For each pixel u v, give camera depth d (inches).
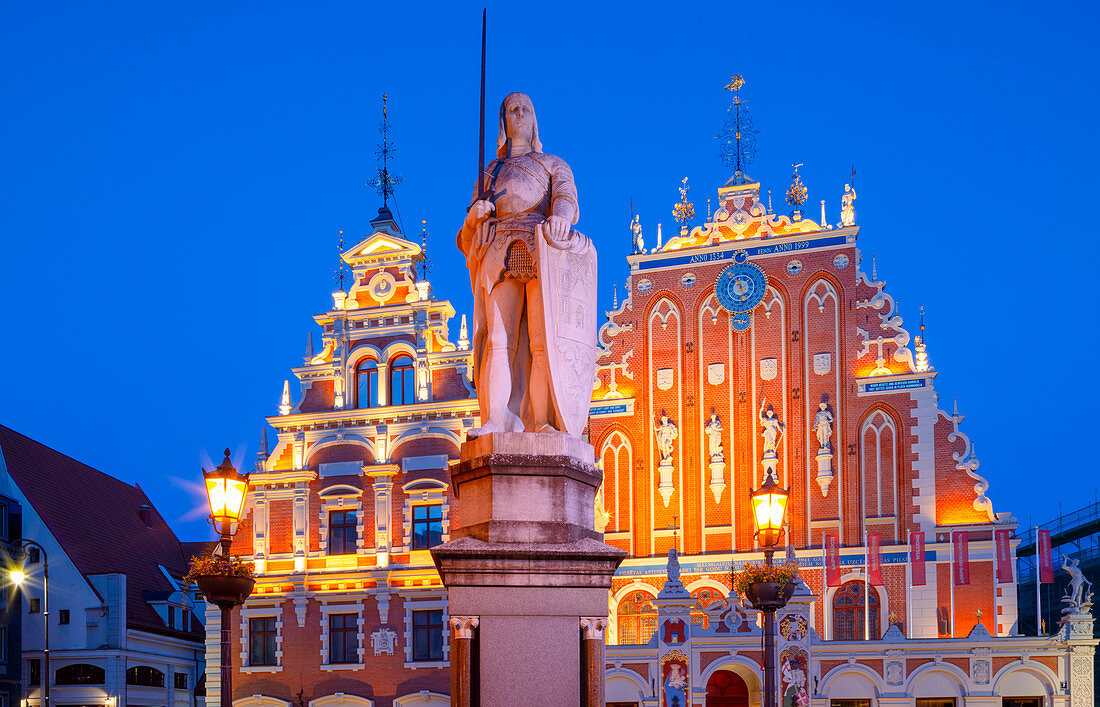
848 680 1487.5
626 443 1813.5
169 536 2271.2
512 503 322.0
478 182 358.6
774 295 1811.0
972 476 1659.7
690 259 1856.5
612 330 1865.2
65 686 1820.9
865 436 1722.4
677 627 1529.3
